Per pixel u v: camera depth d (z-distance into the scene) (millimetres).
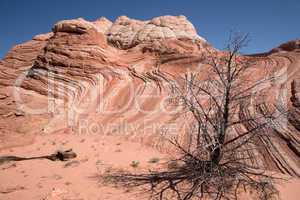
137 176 9859
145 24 35156
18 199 8266
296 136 11172
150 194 8250
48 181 9695
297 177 9359
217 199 7633
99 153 13180
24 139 15578
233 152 8539
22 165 11680
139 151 13391
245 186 8305
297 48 26297
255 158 9594
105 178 9820
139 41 31594
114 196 8250
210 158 7492
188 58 23484
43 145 14984
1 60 31719
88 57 23219
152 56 27125
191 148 12398
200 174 7668
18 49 32438
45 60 23250
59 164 11734
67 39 23859
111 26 38531
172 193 8141
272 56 23422
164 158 12125
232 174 7668
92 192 8602
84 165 11438
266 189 8125
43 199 8148
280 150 10711
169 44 27922
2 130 15953
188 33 32375
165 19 33219
